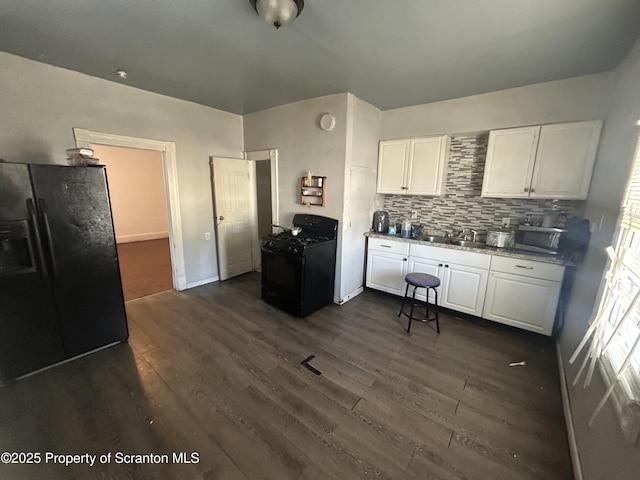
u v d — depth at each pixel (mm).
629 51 1982
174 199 3621
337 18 1714
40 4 1628
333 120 3166
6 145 2408
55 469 1447
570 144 2516
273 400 1927
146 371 2195
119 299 2510
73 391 1978
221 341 2629
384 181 3707
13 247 2047
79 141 2771
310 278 3098
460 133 3188
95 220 2312
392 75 2562
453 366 2328
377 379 2156
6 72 2344
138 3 1613
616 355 1342
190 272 3936
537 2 1516
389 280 3609
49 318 2172
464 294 3062
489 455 1566
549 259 2527
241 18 1749
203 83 2906
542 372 2270
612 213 1832
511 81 2646
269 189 4883
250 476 1427
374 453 1562
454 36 1890
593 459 1293
